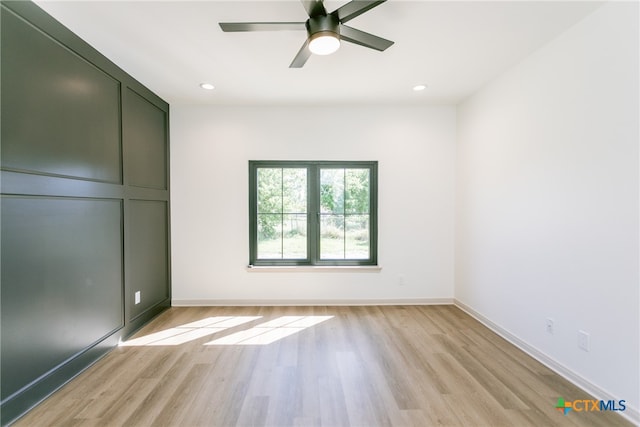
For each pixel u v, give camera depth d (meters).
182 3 1.70
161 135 3.22
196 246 3.44
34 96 1.71
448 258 3.55
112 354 2.33
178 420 1.61
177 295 3.44
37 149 1.73
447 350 2.40
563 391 1.86
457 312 3.27
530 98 2.29
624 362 1.62
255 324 2.92
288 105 3.44
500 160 2.66
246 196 3.45
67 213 1.95
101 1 1.68
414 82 2.81
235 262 3.47
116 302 2.46
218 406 1.73
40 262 1.75
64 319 1.93
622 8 1.61
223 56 2.32
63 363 1.92
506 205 2.58
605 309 1.72
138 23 1.89
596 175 1.76
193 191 3.42
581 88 1.86
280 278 3.49
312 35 1.62
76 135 2.02
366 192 3.58
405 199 3.51
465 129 3.26
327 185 3.56
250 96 3.15
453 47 2.19
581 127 1.86
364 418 1.63
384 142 3.48
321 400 1.78
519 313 2.44
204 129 3.42
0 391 1.54
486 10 1.77
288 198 3.55
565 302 2.00
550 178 2.11
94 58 2.18
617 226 1.65
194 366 2.15
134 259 2.72
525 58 2.34
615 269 1.67
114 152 2.43
